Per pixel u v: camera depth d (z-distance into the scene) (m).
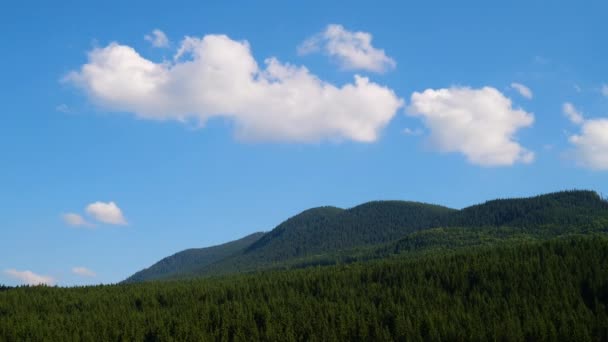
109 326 173.62
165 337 167.25
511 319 161.50
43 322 177.38
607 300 180.88
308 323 172.38
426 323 165.38
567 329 154.25
